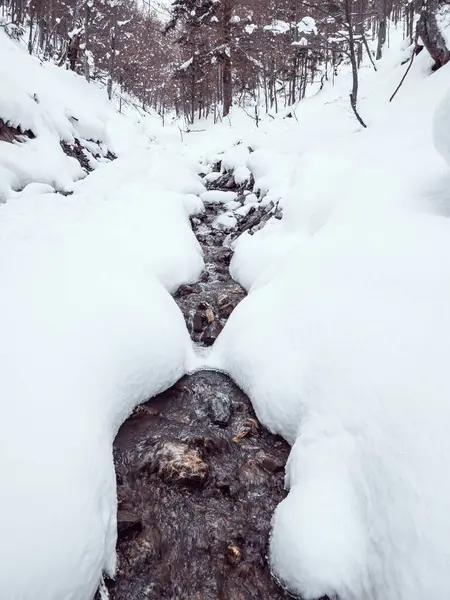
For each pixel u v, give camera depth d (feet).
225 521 9.73
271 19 62.34
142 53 99.50
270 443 11.78
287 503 9.16
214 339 16.78
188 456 11.06
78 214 22.59
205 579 8.59
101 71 91.20
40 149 29.99
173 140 65.82
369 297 11.92
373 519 7.54
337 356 10.98
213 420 12.53
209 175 41.98
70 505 7.69
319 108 50.67
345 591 7.45
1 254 15.56
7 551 6.49
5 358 10.08
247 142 43.57
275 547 8.72
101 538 7.96
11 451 7.93
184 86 84.43
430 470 7.06
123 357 12.50
